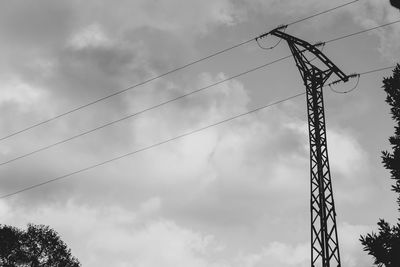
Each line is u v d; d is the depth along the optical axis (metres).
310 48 22.42
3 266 36.97
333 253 17.56
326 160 19.75
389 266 12.48
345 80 22.17
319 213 18.48
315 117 20.98
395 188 13.27
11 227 38.19
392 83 14.33
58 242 39.50
